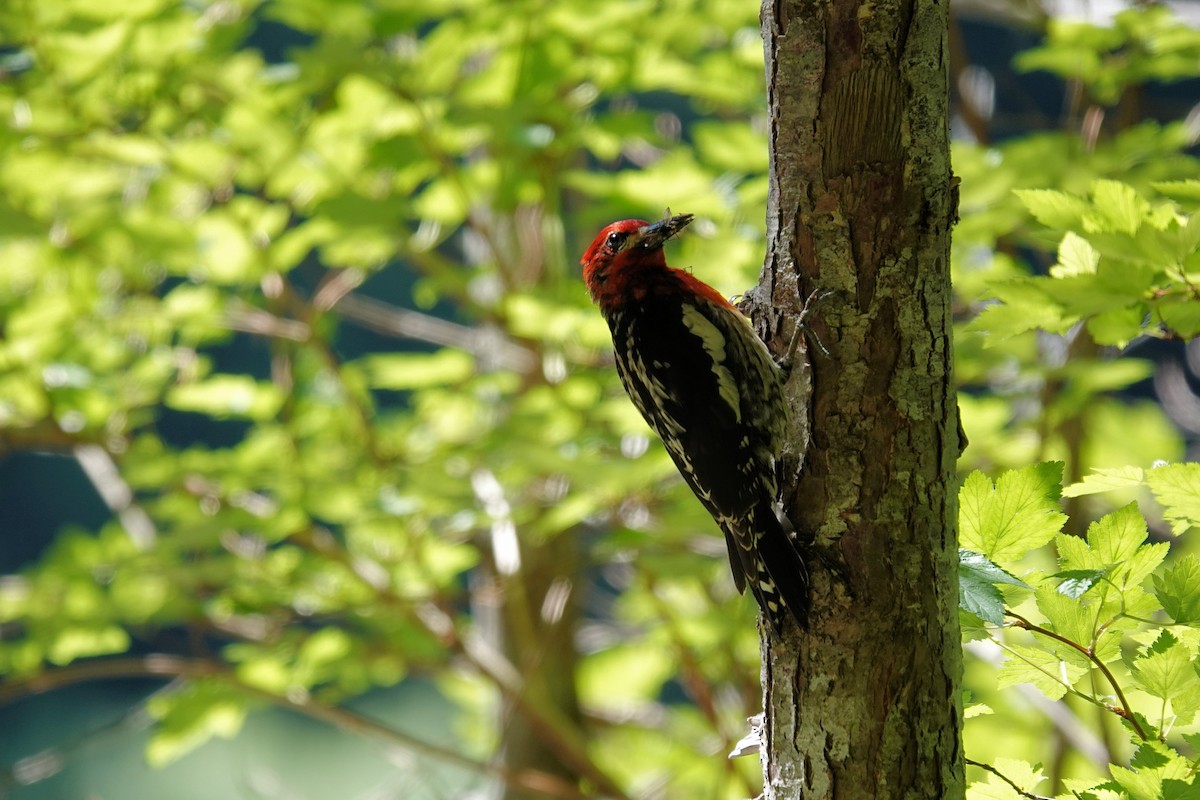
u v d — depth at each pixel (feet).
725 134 36.06
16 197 38.34
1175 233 17.34
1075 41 36.86
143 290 41.78
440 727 113.70
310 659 43.32
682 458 22.50
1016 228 35.96
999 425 39.60
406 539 41.75
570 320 35.78
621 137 38.75
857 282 16.22
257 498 42.93
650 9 39.83
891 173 16.11
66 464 136.26
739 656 44.96
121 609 41.22
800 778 15.96
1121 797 15.51
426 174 39.93
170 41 35.60
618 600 54.29
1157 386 49.65
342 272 46.60
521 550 48.47
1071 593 15.03
